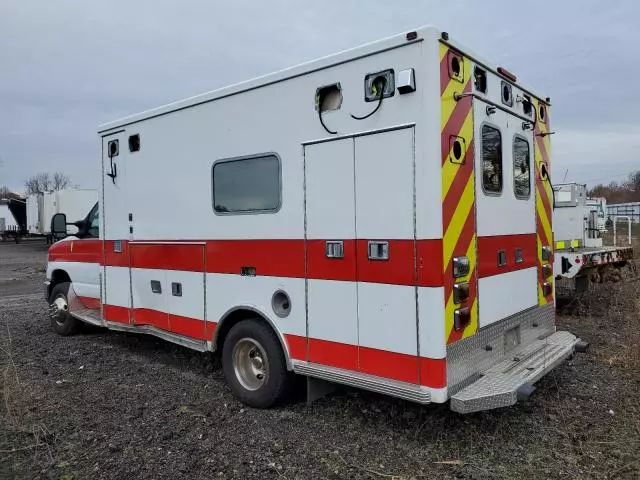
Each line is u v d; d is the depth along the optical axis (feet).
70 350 22.02
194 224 16.56
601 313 27.25
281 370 14.29
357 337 12.39
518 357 13.93
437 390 11.03
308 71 13.12
